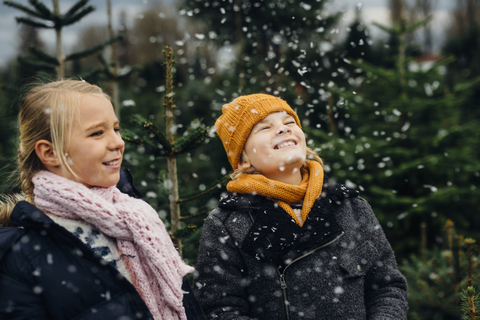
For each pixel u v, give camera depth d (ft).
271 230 4.06
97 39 45.21
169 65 5.32
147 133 5.03
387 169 12.25
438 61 13.08
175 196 5.62
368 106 13.28
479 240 11.75
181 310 3.55
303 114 14.23
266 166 4.35
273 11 14.39
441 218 11.79
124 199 3.60
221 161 15.81
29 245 3.05
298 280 4.02
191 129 5.51
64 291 2.99
